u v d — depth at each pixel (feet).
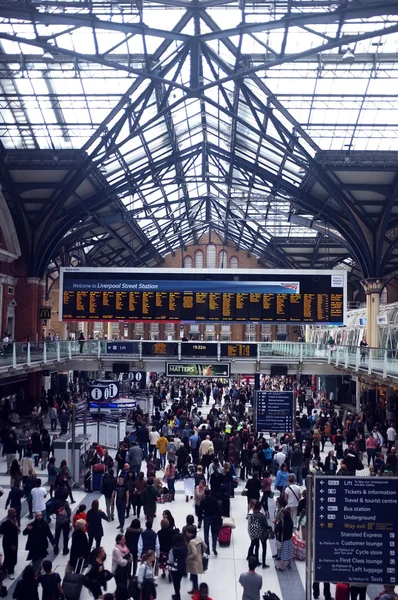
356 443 70.90
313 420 96.02
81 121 96.43
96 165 103.71
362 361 90.63
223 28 77.71
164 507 57.67
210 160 147.33
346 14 68.64
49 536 44.01
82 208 120.16
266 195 144.77
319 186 115.24
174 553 36.60
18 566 42.29
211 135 125.39
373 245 114.93
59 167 103.35
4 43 81.51
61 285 102.63
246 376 150.51
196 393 138.62
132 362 112.78
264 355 109.19
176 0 71.31
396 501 29.43
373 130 95.61
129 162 118.93
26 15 71.20
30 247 118.32
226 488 50.55
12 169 104.06
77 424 82.94
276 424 74.74
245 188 153.28
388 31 69.51
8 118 96.22
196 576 37.65
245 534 51.01
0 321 109.50
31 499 52.29
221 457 69.87
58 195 110.52
